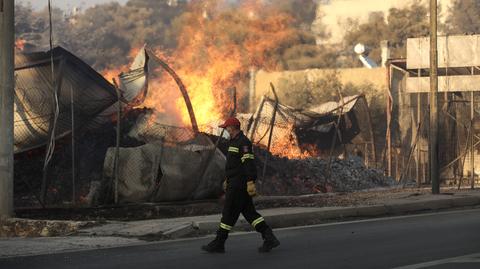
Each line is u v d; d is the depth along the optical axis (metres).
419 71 29.42
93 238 11.95
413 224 14.25
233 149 10.34
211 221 13.23
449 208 18.70
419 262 9.30
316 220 15.04
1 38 13.65
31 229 13.11
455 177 30.38
